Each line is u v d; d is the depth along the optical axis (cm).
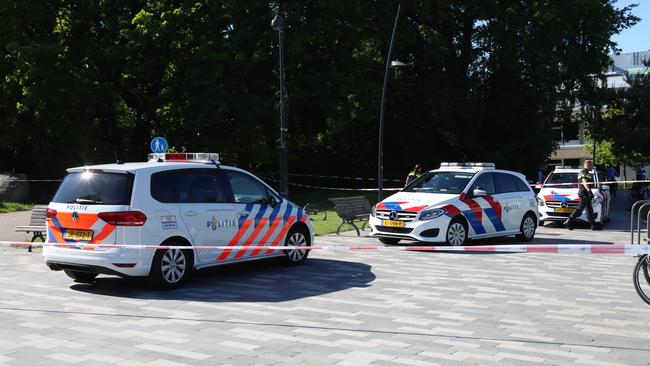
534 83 3216
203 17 2511
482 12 3112
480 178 1366
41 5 2738
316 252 1241
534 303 766
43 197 2788
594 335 620
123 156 3097
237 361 538
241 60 2473
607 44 3256
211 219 920
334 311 727
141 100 3017
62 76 2578
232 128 2733
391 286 880
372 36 2969
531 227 1473
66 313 723
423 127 3506
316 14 2700
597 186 1903
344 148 3856
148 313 723
